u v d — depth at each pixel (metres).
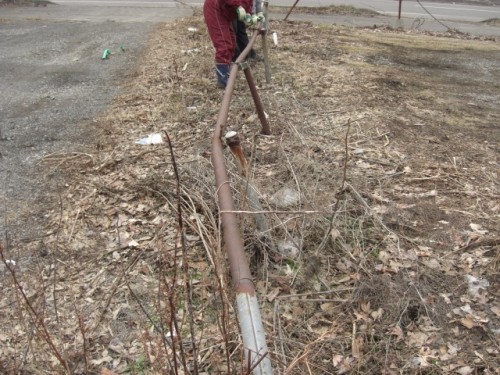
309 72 6.85
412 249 3.46
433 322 2.95
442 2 19.03
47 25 10.83
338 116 5.44
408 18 14.98
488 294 3.13
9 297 3.06
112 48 8.40
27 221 3.77
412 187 4.17
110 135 5.08
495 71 7.91
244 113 5.42
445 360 2.72
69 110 5.79
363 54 8.19
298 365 2.62
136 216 3.77
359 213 3.75
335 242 3.46
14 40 9.34
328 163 4.40
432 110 5.88
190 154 4.56
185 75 6.60
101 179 4.26
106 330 2.87
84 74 7.11
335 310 3.01
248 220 3.30
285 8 14.66
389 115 5.55
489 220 3.78
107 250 3.46
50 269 3.22
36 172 4.43
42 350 2.70
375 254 3.40
